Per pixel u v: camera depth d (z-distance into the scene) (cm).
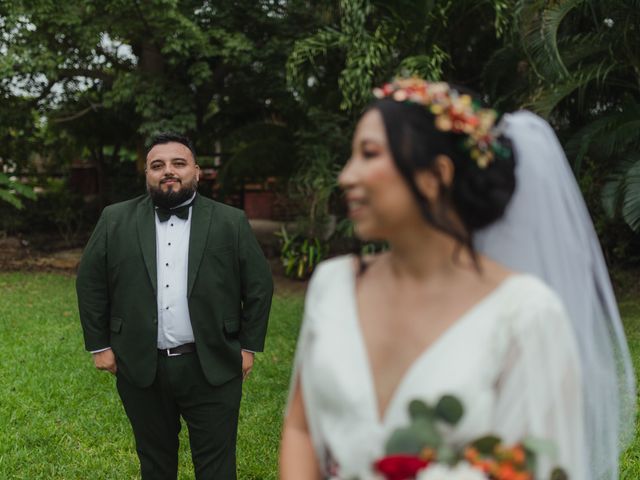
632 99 876
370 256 146
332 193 1073
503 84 986
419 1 893
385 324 134
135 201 307
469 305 129
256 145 1236
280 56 1162
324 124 1070
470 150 128
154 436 307
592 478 162
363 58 870
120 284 295
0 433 449
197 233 296
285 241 1145
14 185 1255
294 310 856
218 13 1146
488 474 116
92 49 1074
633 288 960
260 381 567
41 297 923
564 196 163
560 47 880
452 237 129
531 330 123
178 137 298
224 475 304
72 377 568
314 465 143
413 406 120
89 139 1509
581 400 130
